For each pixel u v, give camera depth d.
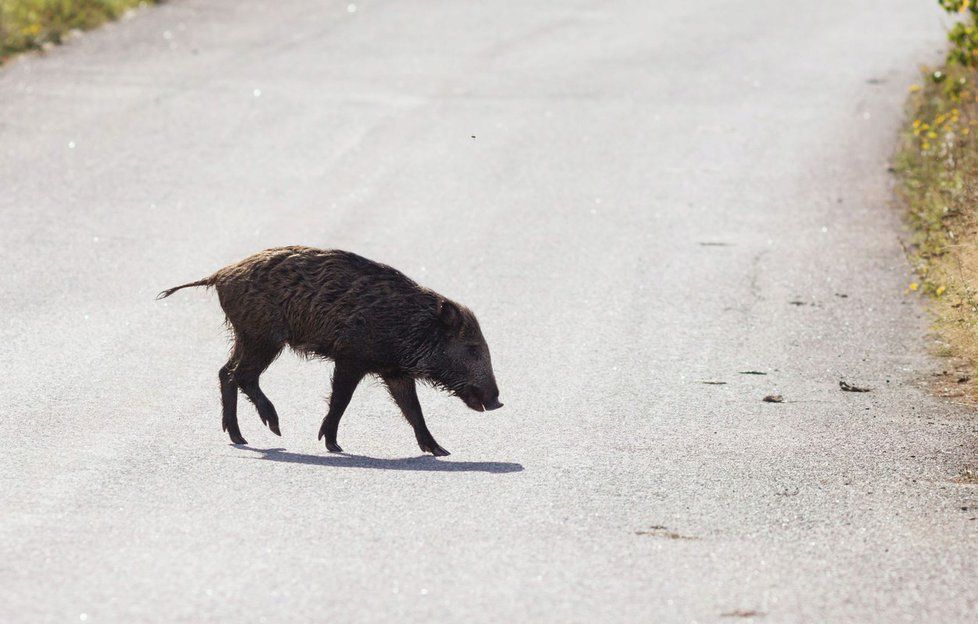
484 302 48.56
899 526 28.84
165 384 39.03
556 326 46.25
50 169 61.88
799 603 24.03
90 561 24.80
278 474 31.27
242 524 27.30
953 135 64.00
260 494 29.52
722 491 31.20
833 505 30.33
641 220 58.84
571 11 102.00
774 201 61.66
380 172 64.31
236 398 34.91
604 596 24.00
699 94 79.81
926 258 53.41
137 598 23.08
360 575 24.55
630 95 79.19
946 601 24.33
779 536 27.95
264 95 75.94
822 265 53.47
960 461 34.38
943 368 42.94
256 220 56.88
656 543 27.17
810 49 91.56
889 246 55.59
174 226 55.50
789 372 42.41
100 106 72.12
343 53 86.19
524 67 84.62
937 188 60.06
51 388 37.78
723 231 57.59
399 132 70.62
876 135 71.69
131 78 77.88
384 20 96.25
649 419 37.56
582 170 65.75
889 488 31.81
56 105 71.75
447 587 24.12
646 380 41.22
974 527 28.86
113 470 31.06
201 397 38.12
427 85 79.62
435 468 32.53
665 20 100.00
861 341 45.50
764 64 87.19
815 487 31.75
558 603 23.58
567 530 27.80
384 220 57.78
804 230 57.75
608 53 89.06
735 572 25.55
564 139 70.56
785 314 48.09
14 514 27.53
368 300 34.22
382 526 27.52
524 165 66.25
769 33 96.44
